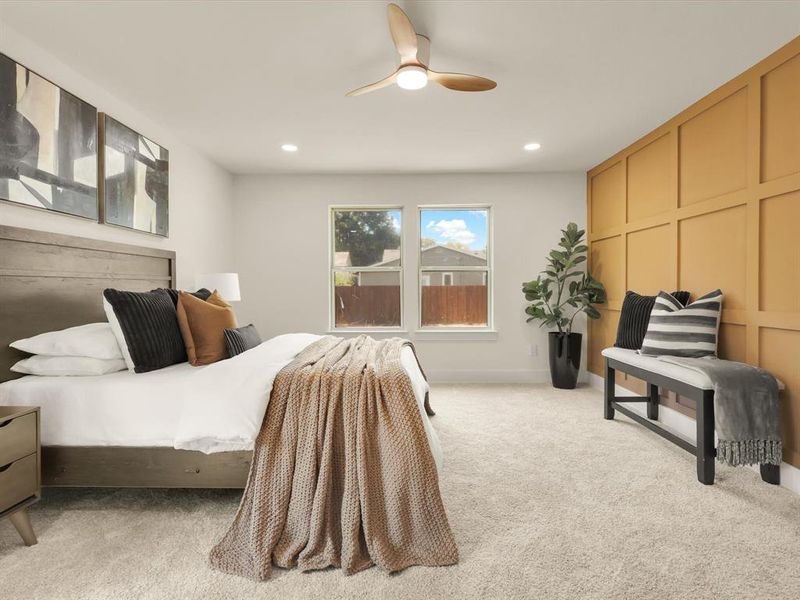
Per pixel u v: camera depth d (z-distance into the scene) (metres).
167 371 2.20
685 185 3.14
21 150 2.10
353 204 4.86
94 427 1.91
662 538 1.77
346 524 1.63
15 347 2.06
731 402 2.19
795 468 2.21
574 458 2.62
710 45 2.28
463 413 3.58
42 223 2.27
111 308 2.20
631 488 2.22
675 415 3.12
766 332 2.43
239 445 1.78
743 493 2.17
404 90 2.82
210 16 2.02
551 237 4.82
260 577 1.52
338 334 4.87
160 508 2.03
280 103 2.99
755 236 2.48
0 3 1.91
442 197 4.83
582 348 4.83
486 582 1.50
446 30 2.16
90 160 2.57
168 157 3.47
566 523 1.88
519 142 3.82
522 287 4.70
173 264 3.47
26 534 1.71
